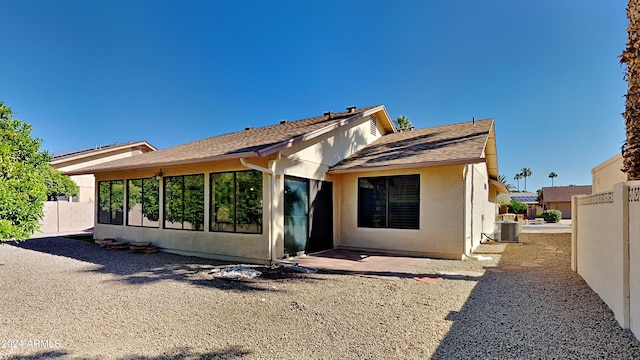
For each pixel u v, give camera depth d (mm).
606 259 5402
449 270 8266
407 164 9977
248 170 9555
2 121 7367
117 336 4176
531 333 4219
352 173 11773
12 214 6797
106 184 13836
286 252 9664
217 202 10148
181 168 11086
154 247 11359
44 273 7852
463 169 9906
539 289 6402
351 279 7293
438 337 4125
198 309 5234
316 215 10992
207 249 10234
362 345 3908
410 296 5957
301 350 3787
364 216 11555
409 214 10719
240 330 4379
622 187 4527
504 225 14727
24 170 7129
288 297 5906
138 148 28094
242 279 7250
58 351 3746
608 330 4309
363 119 13969
